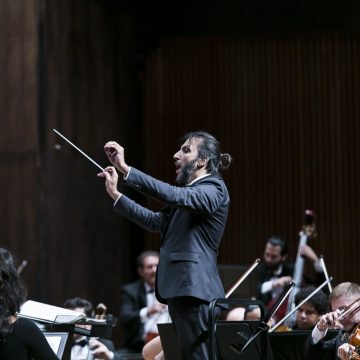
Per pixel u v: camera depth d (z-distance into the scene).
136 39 26.47
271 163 26.31
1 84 21.17
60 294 21.36
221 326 10.43
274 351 12.67
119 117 24.72
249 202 26.27
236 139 26.47
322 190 26.08
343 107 26.17
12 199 21.03
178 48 26.78
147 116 26.77
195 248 10.26
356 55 26.23
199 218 10.35
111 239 23.80
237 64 26.61
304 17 26.45
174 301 10.20
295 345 12.66
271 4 26.53
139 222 10.86
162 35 26.83
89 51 23.00
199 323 10.12
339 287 12.43
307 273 25.31
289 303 16.70
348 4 26.27
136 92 26.34
